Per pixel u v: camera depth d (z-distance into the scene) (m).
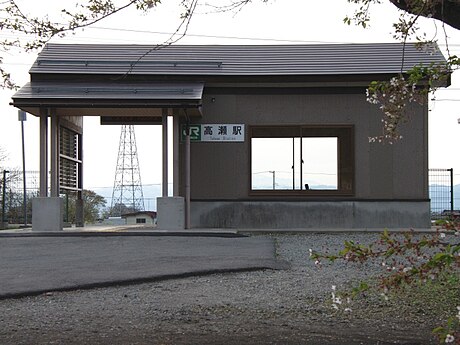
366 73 18.19
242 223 18.53
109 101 16.91
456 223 4.21
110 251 13.14
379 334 6.88
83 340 6.58
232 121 18.72
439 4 6.22
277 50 19.70
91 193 32.56
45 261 11.79
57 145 18.55
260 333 6.90
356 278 10.06
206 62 18.72
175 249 13.45
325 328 7.14
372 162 18.52
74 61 18.53
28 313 7.90
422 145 18.38
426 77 6.32
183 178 18.62
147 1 6.45
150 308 8.14
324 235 16.98
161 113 19.08
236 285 9.66
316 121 18.62
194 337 6.71
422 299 8.38
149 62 18.73
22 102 16.89
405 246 4.32
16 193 25.42
